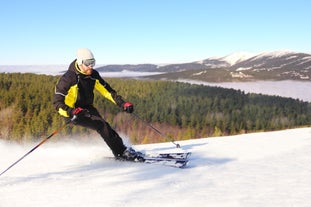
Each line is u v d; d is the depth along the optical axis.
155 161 4.39
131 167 4.18
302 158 4.72
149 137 64.31
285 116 101.06
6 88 94.38
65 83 4.40
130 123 70.06
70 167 4.25
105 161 4.59
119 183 3.39
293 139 6.80
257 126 94.00
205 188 3.14
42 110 72.62
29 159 4.89
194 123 91.00
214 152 5.43
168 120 90.62
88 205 2.69
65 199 2.87
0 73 116.56
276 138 7.10
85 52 4.37
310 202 2.65
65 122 4.51
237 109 105.25
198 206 2.58
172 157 4.59
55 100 4.38
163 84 128.00
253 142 6.55
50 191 3.13
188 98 109.81
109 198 2.86
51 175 3.83
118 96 4.99
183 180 3.48
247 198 2.78
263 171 3.91
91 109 4.78
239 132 90.75
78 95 4.52
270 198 2.77
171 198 2.81
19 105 78.38
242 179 3.52
